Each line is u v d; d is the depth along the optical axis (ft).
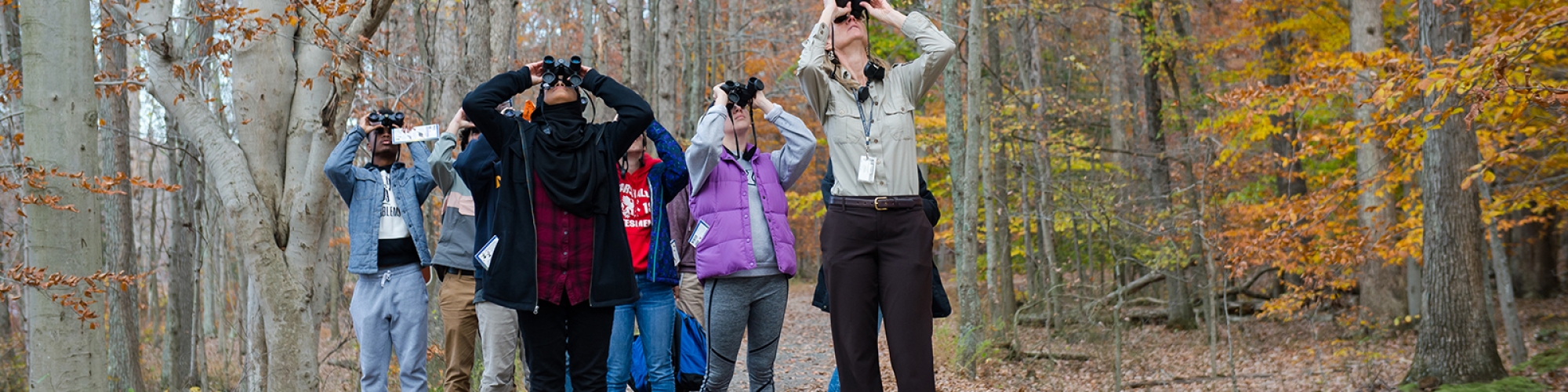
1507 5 31.01
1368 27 39.42
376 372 15.60
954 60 38.68
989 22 52.85
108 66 22.58
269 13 18.42
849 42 12.01
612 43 62.90
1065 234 56.90
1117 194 50.60
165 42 18.15
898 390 11.40
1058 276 50.31
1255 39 49.85
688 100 58.08
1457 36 27.07
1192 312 52.29
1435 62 22.89
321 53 18.78
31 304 14.87
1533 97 19.30
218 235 52.13
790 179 15.58
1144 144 61.87
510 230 10.63
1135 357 39.88
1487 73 20.88
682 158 14.98
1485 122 28.04
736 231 15.10
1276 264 35.94
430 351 25.86
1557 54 27.22
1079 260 48.83
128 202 40.27
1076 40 68.90
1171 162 57.82
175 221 45.19
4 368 40.06
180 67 18.12
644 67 46.06
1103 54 68.64
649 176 15.07
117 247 39.99
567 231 10.78
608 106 11.15
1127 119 59.47
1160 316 56.24
